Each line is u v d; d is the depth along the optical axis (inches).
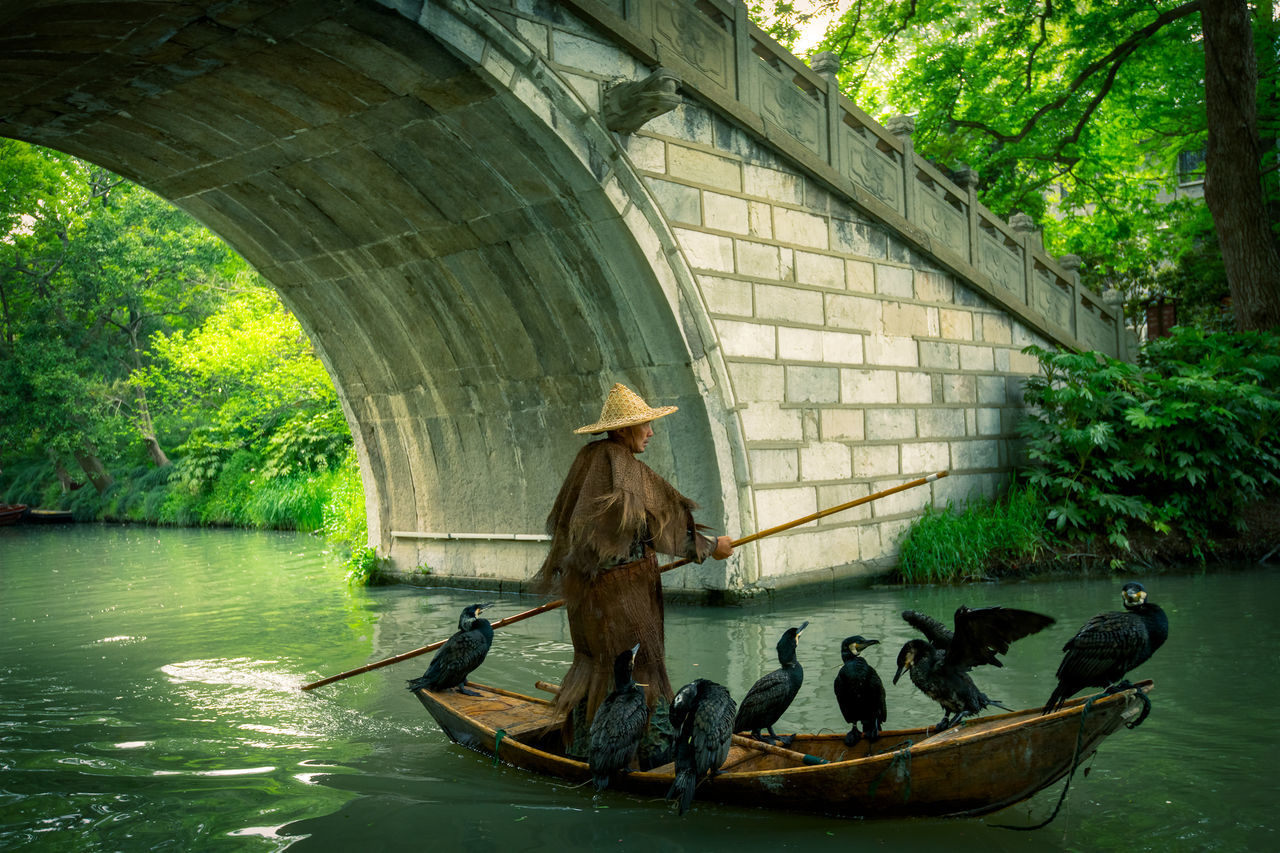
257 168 399.5
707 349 381.4
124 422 1247.5
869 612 366.9
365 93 331.6
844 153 443.8
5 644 356.8
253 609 425.4
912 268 480.1
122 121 361.4
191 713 252.4
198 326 1312.7
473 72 313.6
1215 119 558.6
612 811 176.9
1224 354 522.9
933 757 158.7
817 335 430.0
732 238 396.2
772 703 183.9
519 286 402.3
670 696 192.1
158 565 633.0
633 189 355.6
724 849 157.8
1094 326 596.7
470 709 222.4
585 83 342.0
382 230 415.8
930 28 809.5
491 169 359.6
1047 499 500.1
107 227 1204.5
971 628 171.5
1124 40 679.1
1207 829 160.2
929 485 481.7
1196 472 470.6
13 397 1168.8
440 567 490.0
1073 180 789.2
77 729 238.1
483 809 179.3
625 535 184.9
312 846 163.6
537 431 436.5
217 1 273.6
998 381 526.9
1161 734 211.2
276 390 1009.5
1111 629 155.0
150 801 186.4
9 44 289.3
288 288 489.4
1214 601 370.6
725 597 387.2
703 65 382.0
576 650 196.1
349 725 239.9
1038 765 155.6
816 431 427.2
